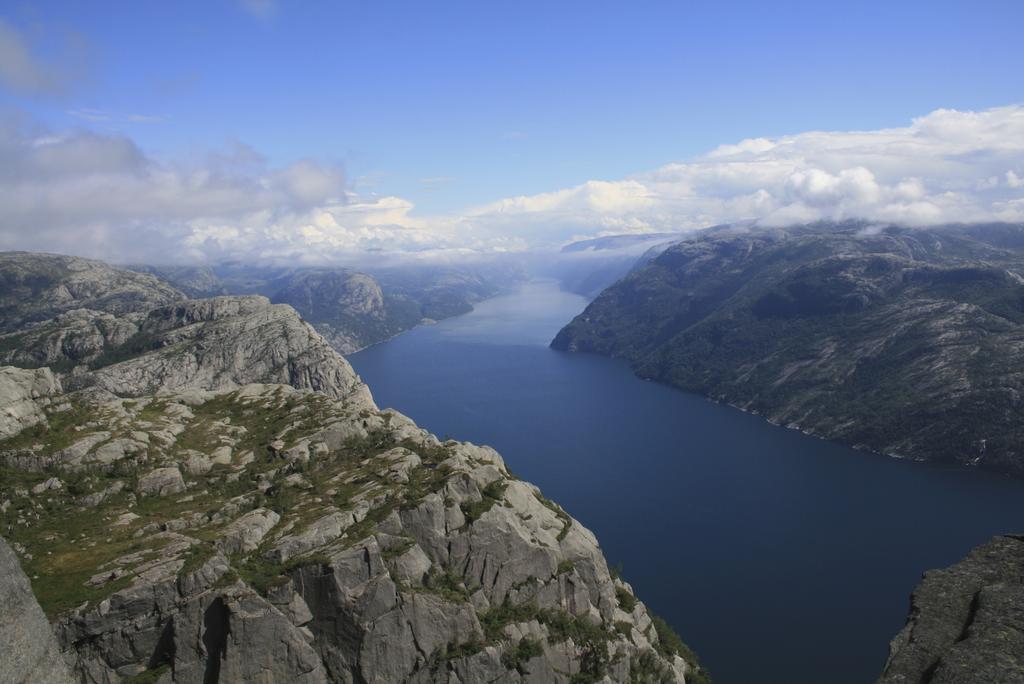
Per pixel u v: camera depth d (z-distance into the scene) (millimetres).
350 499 81562
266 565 69438
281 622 64312
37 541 68000
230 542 71188
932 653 24469
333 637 68562
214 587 63562
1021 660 22281
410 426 108250
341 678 68312
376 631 69250
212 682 61844
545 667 79438
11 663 34375
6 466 76562
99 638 58438
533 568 86312
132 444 85188
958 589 27172
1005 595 25594
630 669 89312
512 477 105375
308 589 68625
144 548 67125
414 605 72312
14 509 71500
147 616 60469
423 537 79812
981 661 22609
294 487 85625
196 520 74938
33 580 61344
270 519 76500
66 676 40031
